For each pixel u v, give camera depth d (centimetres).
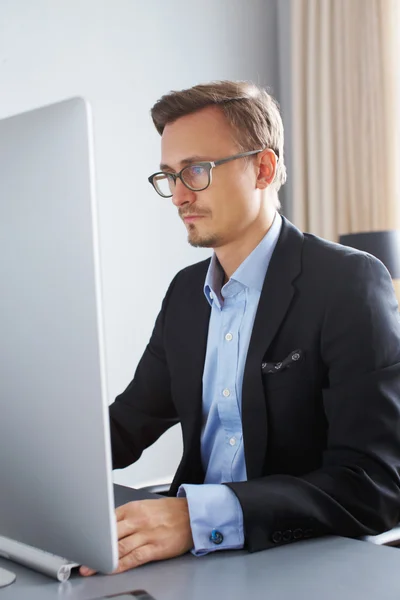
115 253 361
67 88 347
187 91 153
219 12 399
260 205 159
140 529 106
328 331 145
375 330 142
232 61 405
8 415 92
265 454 147
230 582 96
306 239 162
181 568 103
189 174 149
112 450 175
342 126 390
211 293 164
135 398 183
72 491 87
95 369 82
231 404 157
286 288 151
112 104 360
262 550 111
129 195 366
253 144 155
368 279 148
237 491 115
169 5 380
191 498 112
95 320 81
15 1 332
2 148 88
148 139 374
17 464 93
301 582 95
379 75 374
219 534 111
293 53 400
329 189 393
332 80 394
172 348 171
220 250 162
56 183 83
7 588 94
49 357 86
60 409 87
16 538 98
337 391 140
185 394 166
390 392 137
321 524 118
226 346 160
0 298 91
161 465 372
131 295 367
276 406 147
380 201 377
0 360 92
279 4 423
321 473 128
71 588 94
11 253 88
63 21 345
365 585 94
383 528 127
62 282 84
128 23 366
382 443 133
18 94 333
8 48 330
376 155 378
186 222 155
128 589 94
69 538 90
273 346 149
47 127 83
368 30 376
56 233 84
